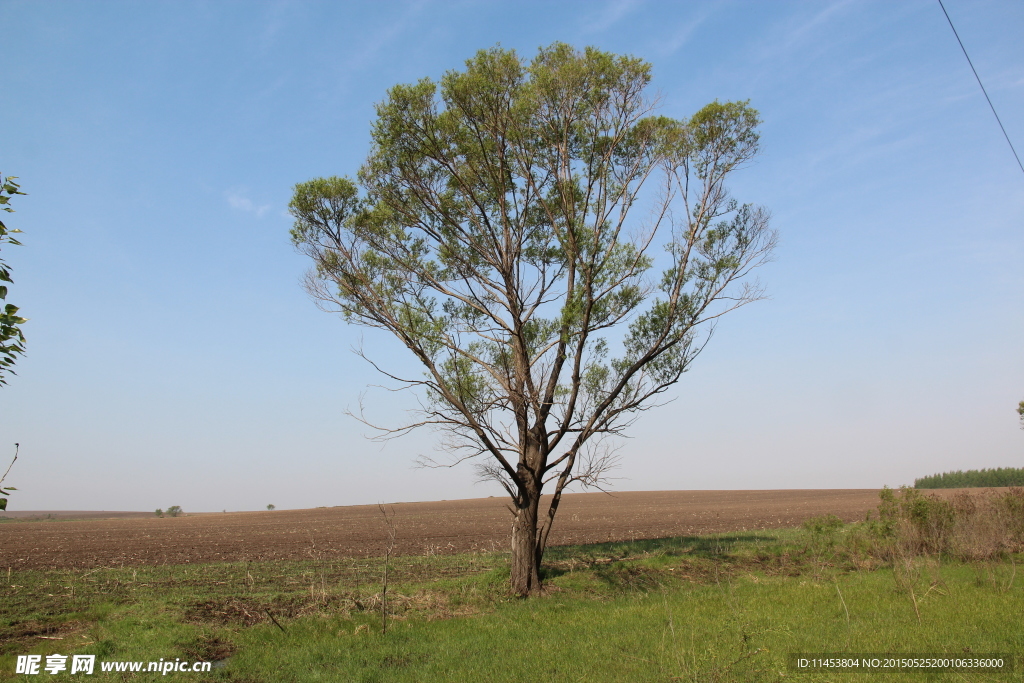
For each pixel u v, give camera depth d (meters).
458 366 16.72
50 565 25.69
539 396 17.23
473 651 11.52
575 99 16.80
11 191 5.50
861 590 15.95
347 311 17.09
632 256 17.30
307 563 25.84
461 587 17.64
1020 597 14.02
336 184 16.78
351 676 10.17
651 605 15.61
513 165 17.14
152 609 13.95
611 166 17.61
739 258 17.23
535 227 18.02
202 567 24.69
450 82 16.28
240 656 11.12
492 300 17.92
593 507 75.06
